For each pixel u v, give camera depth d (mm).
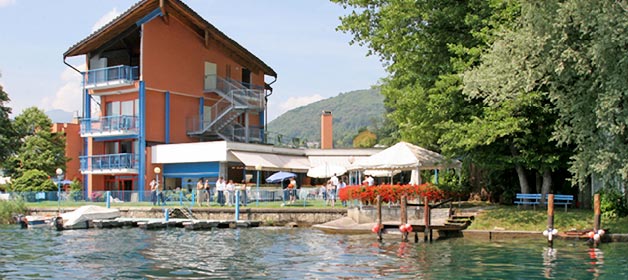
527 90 23031
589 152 22719
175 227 34281
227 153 45344
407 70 32750
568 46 21938
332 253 21750
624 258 19422
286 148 51938
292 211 34688
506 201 33594
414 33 30906
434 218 29375
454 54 30359
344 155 54281
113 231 32750
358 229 28609
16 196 42781
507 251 21344
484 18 29000
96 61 51656
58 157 53094
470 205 32906
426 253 21219
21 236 30359
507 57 24125
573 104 22906
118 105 50562
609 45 20453
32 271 18891
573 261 18953
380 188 29859
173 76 50688
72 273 18422
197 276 17562
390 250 22203
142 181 47781
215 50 54531
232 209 35656
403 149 31234
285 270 18344
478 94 25984
